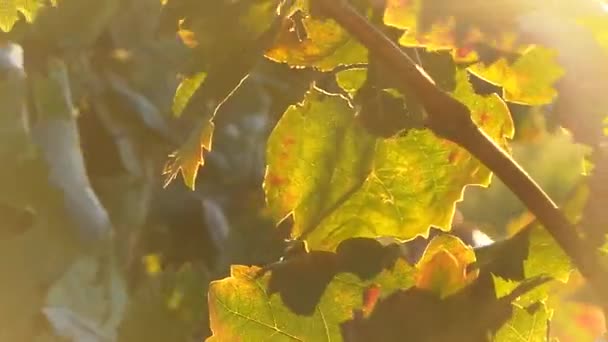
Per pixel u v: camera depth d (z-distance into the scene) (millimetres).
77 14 1281
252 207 1360
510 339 626
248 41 615
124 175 1477
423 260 636
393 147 659
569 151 709
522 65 605
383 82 654
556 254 641
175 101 618
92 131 1484
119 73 1434
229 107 1338
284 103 727
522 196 613
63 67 1402
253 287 636
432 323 625
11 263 1449
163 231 1397
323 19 624
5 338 1447
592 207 616
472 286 631
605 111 607
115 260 1436
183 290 1308
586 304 654
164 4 626
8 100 1422
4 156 1444
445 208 660
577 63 595
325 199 667
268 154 670
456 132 610
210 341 636
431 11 595
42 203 1462
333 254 638
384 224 664
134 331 1318
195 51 619
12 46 1358
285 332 634
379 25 653
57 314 1423
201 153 615
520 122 715
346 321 628
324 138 667
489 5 591
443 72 656
